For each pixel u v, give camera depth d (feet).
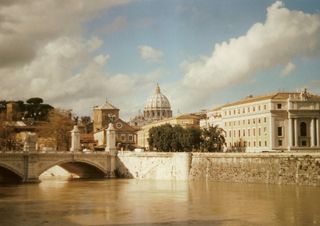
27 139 609.01
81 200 428.56
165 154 633.61
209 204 394.32
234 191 473.26
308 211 355.56
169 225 316.40
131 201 419.74
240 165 559.79
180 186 532.73
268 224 316.19
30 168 592.60
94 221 331.77
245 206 380.17
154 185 550.36
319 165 494.18
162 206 389.60
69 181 618.85
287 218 332.80
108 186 547.08
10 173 608.19
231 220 328.70
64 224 322.96
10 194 472.85
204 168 595.47
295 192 453.58
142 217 343.67
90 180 631.97
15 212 367.45
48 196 456.86
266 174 533.96
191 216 344.28
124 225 318.24
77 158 640.99
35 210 376.07
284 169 519.60
